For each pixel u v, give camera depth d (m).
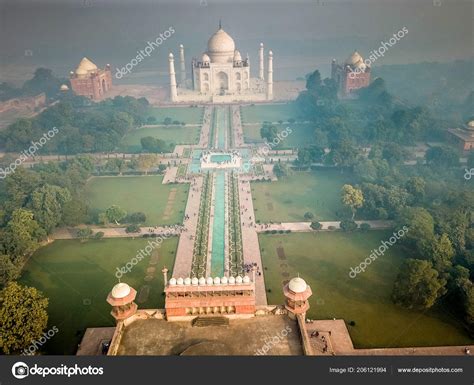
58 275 132.62
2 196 169.25
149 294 122.88
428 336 106.44
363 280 128.00
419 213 141.50
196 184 196.38
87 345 103.81
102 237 153.25
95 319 114.31
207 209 172.00
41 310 101.06
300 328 77.25
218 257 140.62
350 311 115.31
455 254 128.75
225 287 79.88
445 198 158.88
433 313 114.50
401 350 101.25
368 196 163.62
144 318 81.81
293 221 162.75
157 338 77.06
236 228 157.62
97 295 123.69
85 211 160.62
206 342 73.31
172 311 80.06
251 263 136.62
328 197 181.38
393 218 160.25
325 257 139.75
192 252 143.38
